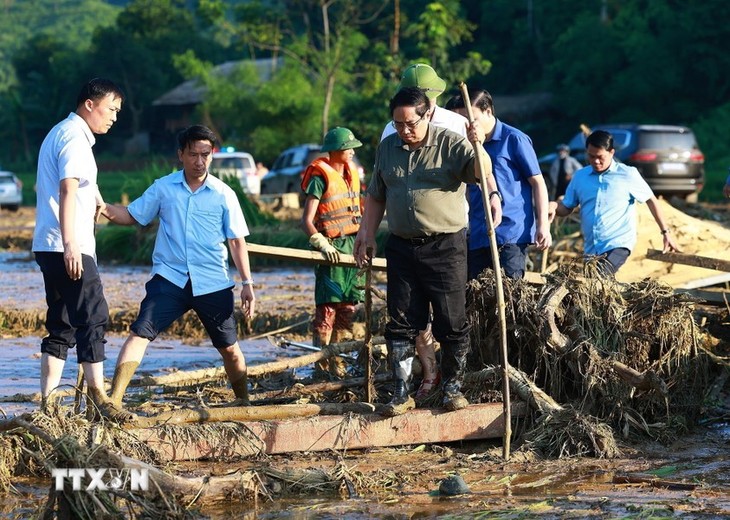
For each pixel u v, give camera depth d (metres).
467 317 9.16
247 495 7.04
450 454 8.12
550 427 8.30
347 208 10.61
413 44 78.31
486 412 8.44
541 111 73.88
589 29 71.19
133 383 9.34
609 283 9.15
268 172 49.81
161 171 30.89
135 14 111.25
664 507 6.66
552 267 12.85
